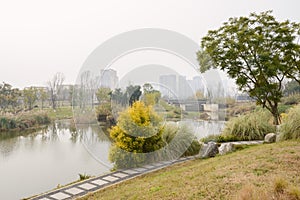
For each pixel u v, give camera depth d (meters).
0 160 6.84
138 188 3.45
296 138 5.40
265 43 8.21
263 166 3.28
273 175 2.82
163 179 3.70
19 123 12.48
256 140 7.06
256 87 8.42
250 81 8.64
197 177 3.37
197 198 2.50
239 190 2.42
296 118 5.63
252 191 2.27
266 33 8.16
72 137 8.86
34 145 8.74
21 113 13.80
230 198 2.32
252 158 3.86
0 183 4.95
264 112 8.92
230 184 2.72
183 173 3.88
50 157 6.94
